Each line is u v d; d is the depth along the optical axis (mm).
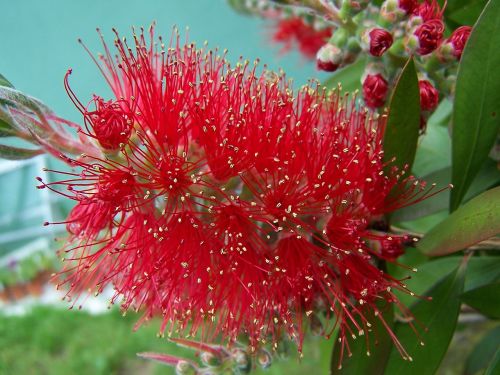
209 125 119
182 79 124
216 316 133
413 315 133
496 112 125
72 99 117
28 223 895
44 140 121
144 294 130
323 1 133
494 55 119
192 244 124
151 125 121
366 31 127
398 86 117
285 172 122
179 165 121
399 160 127
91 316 696
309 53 278
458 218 115
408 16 129
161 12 603
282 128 123
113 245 130
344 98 158
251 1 254
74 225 131
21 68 675
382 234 130
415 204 139
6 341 669
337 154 122
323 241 125
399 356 129
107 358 608
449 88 136
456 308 130
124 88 130
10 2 624
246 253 125
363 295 123
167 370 572
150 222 124
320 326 133
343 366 128
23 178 855
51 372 616
